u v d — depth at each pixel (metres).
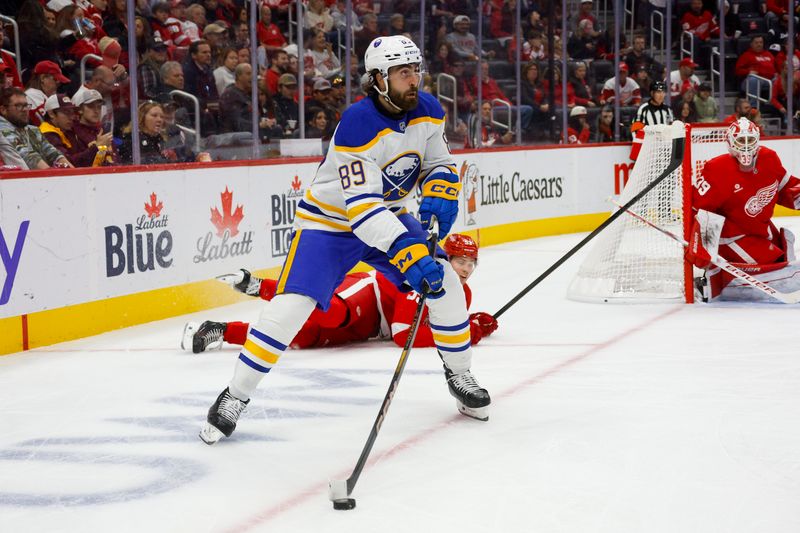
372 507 6.52
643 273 16.02
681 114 33.03
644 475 7.07
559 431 8.34
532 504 6.49
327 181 8.21
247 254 17.41
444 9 26.94
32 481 7.34
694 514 6.23
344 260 8.33
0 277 12.55
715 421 8.59
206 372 11.23
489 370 10.92
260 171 17.62
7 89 15.48
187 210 15.86
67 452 8.09
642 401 9.38
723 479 6.96
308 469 7.45
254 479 7.23
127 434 8.62
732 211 15.13
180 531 6.16
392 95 7.76
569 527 6.05
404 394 9.88
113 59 18.75
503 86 28.80
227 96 20.66
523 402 9.41
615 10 30.45
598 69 31.94
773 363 11.04
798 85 34.28
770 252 15.26
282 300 8.09
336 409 9.33
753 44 34.06
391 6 26.08
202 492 6.95
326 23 23.91
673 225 15.64
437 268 7.64
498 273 19.78
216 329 12.42
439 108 8.33
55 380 11.00
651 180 15.62
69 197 13.59
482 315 12.62
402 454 7.76
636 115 30.89
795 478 6.96
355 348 12.35
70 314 13.67
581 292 16.05
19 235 12.81
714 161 15.07
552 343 12.48
